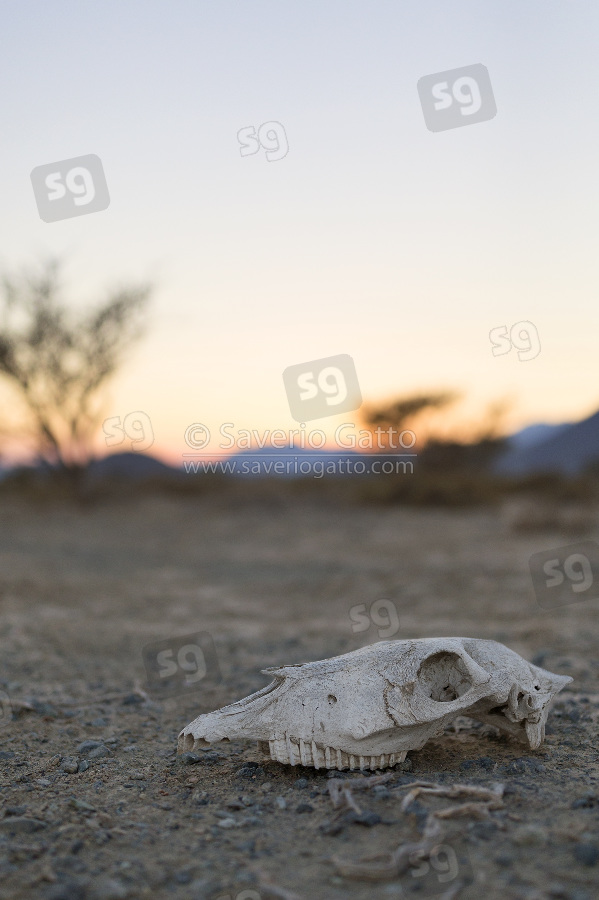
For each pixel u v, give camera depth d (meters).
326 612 2.60
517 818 1.08
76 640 2.11
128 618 2.48
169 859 1.03
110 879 1.00
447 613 2.48
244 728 1.18
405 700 1.17
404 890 0.97
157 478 7.85
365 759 1.19
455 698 1.22
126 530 5.32
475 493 6.49
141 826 1.10
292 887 0.98
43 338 5.93
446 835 1.04
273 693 1.19
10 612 2.50
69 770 1.27
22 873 1.01
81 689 1.68
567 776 1.20
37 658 1.91
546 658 1.82
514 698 1.22
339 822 1.08
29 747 1.37
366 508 6.48
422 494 6.43
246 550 4.30
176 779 1.24
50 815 1.13
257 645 2.05
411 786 1.14
